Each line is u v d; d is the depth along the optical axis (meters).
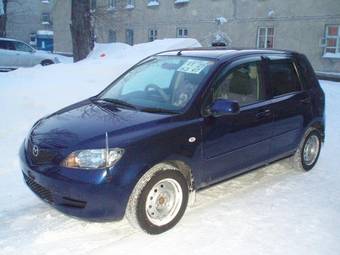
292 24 22.12
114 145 3.66
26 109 7.67
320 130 5.86
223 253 3.61
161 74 4.83
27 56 18.94
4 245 3.66
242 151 4.67
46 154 3.81
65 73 9.80
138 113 4.23
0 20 28.30
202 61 4.70
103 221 3.66
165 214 3.96
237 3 24.59
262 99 4.96
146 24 31.38
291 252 3.65
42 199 3.88
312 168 5.84
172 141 3.94
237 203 4.60
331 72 20.73
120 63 10.49
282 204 4.61
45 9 46.62
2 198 4.58
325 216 4.35
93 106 4.61
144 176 3.76
